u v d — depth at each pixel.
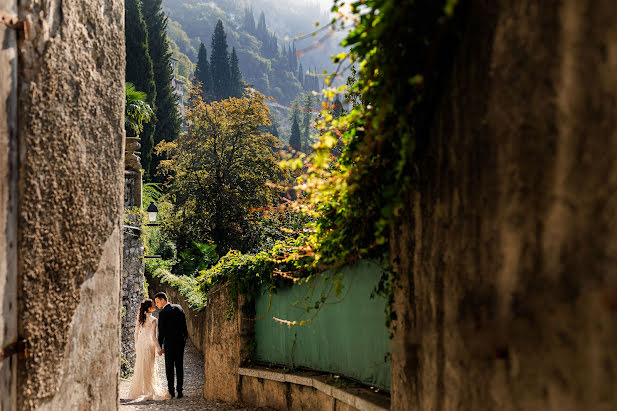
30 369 2.78
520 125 2.02
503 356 2.12
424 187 2.93
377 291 4.06
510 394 2.07
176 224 30.73
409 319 3.22
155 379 10.08
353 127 3.20
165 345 10.14
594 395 1.63
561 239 1.79
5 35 2.62
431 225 2.85
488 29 2.23
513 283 2.06
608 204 1.60
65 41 3.09
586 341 1.67
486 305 2.25
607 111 1.61
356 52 2.69
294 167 3.00
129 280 13.73
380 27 2.36
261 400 7.55
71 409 3.16
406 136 2.68
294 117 64.94
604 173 1.62
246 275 7.60
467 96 2.41
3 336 2.57
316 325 6.12
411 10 2.40
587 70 1.69
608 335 1.58
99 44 3.44
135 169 15.87
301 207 3.62
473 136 2.36
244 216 30.17
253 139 32.41
